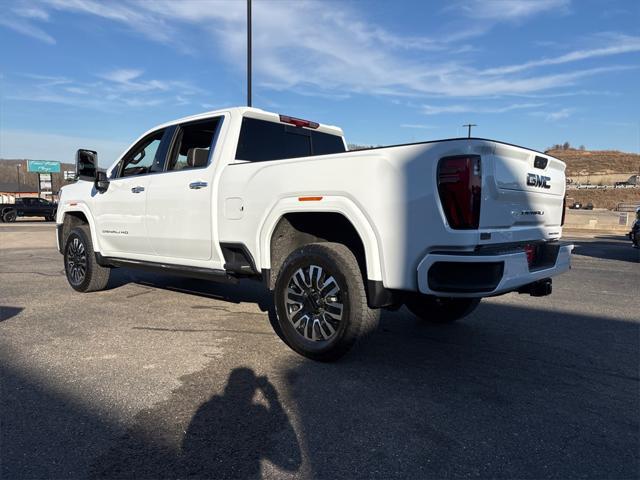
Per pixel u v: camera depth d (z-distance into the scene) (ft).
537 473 8.05
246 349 14.07
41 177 191.83
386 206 11.42
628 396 11.25
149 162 18.70
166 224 17.03
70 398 10.62
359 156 11.85
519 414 10.21
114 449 8.58
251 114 16.34
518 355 14.07
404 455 8.52
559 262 14.02
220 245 15.39
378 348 14.46
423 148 10.95
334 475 7.89
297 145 18.20
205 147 17.15
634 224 49.62
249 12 40.14
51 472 7.88
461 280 10.59
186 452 8.50
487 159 10.85
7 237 54.80
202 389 11.16
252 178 14.23
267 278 14.07
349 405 10.46
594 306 20.93
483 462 8.34
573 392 11.43
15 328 16.07
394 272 11.43
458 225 10.59
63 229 22.90
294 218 14.11
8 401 10.45
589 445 8.98
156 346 14.25
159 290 22.88
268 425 9.51
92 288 21.67
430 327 17.04
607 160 495.82
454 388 11.53
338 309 12.52
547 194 13.85
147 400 10.54
